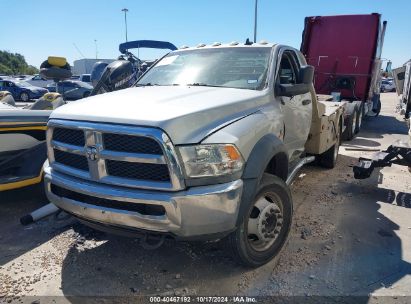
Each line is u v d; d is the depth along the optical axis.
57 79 6.93
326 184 6.11
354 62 11.80
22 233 4.35
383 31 12.47
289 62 4.89
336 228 4.41
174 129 2.85
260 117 3.58
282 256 3.78
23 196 5.31
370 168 5.54
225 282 3.36
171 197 2.83
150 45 12.28
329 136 6.42
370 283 3.33
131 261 3.72
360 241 4.09
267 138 3.51
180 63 4.82
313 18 12.09
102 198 3.05
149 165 2.91
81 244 4.07
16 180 4.73
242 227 3.25
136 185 2.93
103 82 6.68
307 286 3.29
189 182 2.90
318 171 6.92
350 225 4.49
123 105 3.25
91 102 3.49
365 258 3.74
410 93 11.55
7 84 27.34
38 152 4.99
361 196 5.52
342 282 3.34
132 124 2.89
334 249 3.91
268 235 3.55
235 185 3.01
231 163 3.01
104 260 3.74
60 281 3.40
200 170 2.91
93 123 3.05
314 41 12.24
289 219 3.81
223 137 3.03
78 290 3.26
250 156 3.24
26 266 3.65
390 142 10.16
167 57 5.13
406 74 12.56
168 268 3.58
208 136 2.99
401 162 5.38
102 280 3.41
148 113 2.98
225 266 3.61
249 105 3.64
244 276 3.45
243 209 3.11
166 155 2.80
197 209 2.88
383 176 6.55
